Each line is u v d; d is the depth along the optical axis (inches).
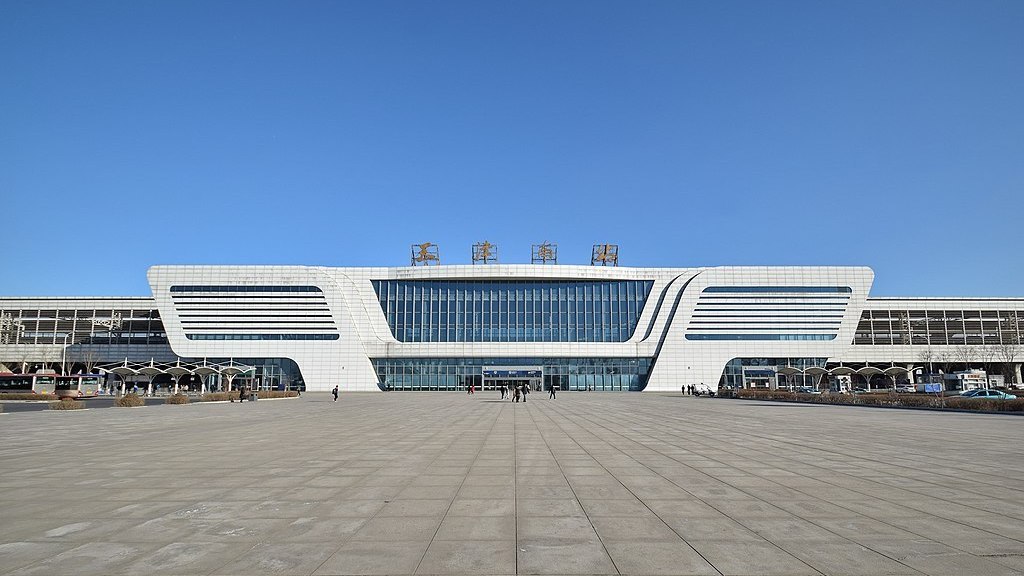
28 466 565.3
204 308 3818.9
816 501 406.0
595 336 3961.6
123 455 646.5
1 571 260.1
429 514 367.2
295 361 3791.8
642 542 305.9
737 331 3917.3
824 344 3914.9
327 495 426.3
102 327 4079.7
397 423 1142.3
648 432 946.1
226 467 558.9
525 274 3912.4
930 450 696.4
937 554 284.4
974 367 4092.0
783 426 1074.1
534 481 485.4
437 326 3939.5
